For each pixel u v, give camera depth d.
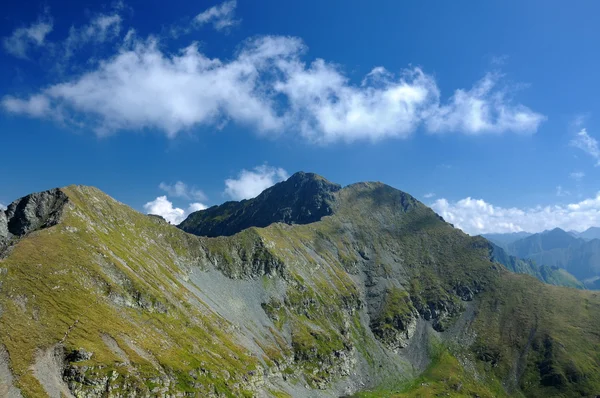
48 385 113.75
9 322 125.62
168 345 173.00
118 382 132.75
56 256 166.38
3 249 166.75
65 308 144.75
